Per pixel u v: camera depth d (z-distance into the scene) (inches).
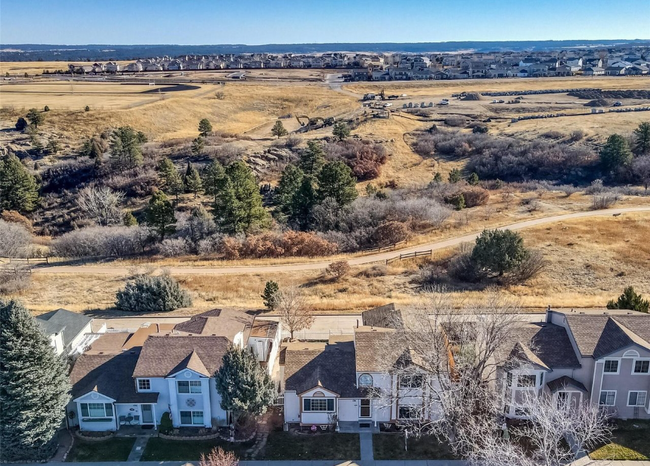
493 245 2338.8
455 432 1288.1
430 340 1322.6
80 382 1413.6
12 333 1236.5
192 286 2459.4
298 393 1376.7
